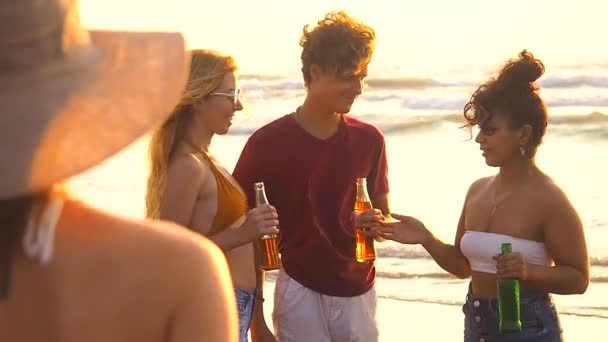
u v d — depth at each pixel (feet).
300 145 28.58
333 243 28.91
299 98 169.07
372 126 29.48
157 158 25.68
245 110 26.71
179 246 8.11
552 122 122.52
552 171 96.27
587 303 54.24
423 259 63.00
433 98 149.79
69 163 7.66
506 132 25.14
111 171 95.91
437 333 49.60
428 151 110.93
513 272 24.41
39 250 7.74
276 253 28.30
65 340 7.91
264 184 28.76
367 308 29.53
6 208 7.70
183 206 25.41
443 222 78.89
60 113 7.61
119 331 8.00
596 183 89.97
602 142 111.55
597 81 149.28
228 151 112.57
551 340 25.16
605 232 71.36
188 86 25.73
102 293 7.93
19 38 7.43
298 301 28.91
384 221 28.02
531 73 25.03
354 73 27.94
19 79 7.53
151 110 8.05
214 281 8.19
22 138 7.51
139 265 7.99
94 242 7.95
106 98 7.89
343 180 28.81
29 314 7.88
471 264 26.11
